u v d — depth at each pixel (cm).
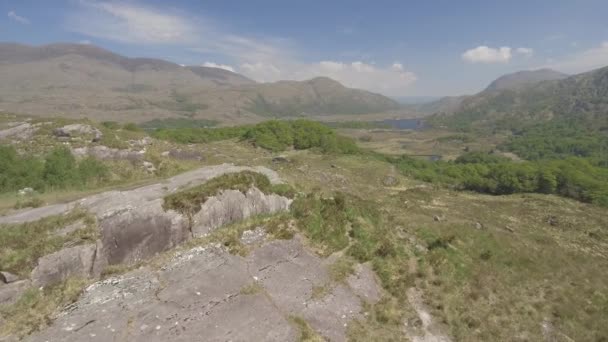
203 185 1638
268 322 1147
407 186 5281
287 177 2247
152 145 3216
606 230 3553
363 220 2000
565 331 1609
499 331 1481
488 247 2350
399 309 1443
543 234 3181
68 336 957
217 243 1462
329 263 1570
